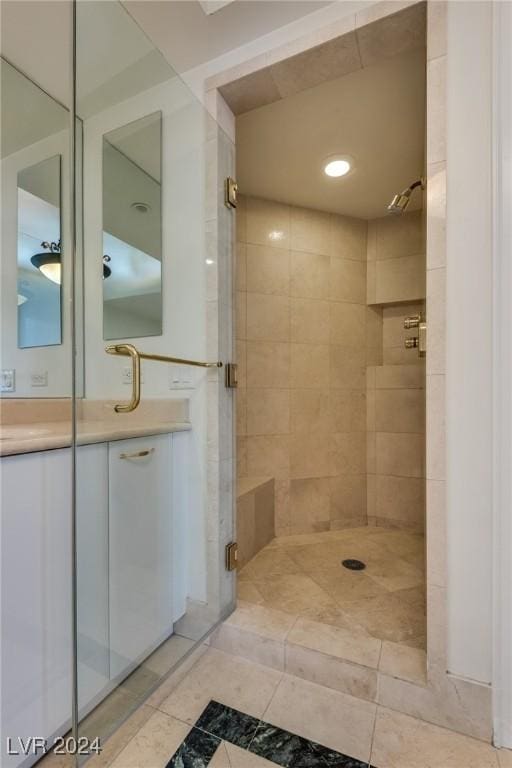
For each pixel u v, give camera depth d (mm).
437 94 1065
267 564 1964
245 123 1728
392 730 1045
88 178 1573
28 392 1498
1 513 843
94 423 1495
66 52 1351
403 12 1117
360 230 2705
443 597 1068
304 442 2482
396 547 2209
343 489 2566
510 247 987
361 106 1625
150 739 1010
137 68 1425
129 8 1210
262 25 1285
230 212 1540
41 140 1513
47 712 936
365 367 2686
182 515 1461
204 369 1454
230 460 1521
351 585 1730
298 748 987
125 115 1517
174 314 1506
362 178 2197
